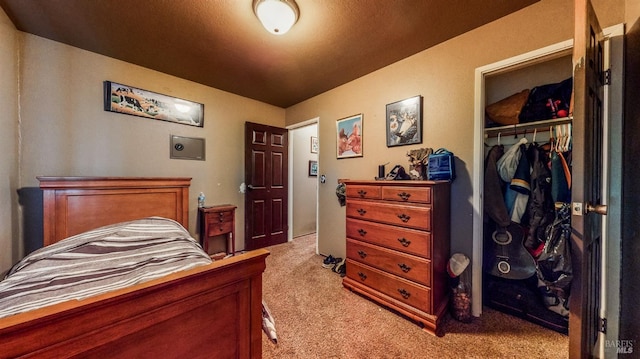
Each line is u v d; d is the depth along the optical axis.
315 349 1.41
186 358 0.74
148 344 0.67
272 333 1.04
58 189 1.76
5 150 1.67
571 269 1.03
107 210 1.95
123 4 1.52
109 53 2.16
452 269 1.72
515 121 1.72
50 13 1.62
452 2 1.49
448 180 1.80
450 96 1.90
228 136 3.14
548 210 1.59
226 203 3.13
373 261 1.92
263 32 1.80
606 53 1.25
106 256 1.18
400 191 1.74
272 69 2.44
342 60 2.24
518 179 1.68
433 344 1.44
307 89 3.00
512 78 1.88
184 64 2.36
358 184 2.04
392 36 1.85
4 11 1.61
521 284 1.72
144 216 2.13
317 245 3.15
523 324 1.62
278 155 3.65
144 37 1.89
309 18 1.63
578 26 0.94
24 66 1.86
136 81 2.39
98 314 0.58
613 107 1.23
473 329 1.58
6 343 0.48
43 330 0.51
